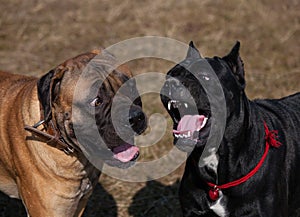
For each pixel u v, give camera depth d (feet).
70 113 14.75
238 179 15.20
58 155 15.35
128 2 40.22
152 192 22.02
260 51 33.19
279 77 30.14
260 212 15.21
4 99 16.72
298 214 17.01
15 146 15.84
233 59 15.61
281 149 15.83
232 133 14.98
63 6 39.75
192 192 16.07
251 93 28.43
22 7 39.29
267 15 37.68
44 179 15.57
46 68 31.24
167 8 39.14
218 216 15.92
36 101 15.56
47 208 15.81
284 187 15.72
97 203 21.45
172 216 20.70
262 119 15.80
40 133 14.97
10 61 31.83
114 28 36.47
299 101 17.46
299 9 38.63
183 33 35.40
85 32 35.96
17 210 20.94
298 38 34.73
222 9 38.78
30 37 35.09
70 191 15.87
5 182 17.30
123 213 20.93
